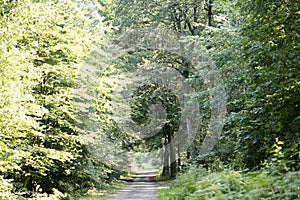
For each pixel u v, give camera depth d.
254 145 10.52
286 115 8.95
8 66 9.98
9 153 11.09
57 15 14.53
